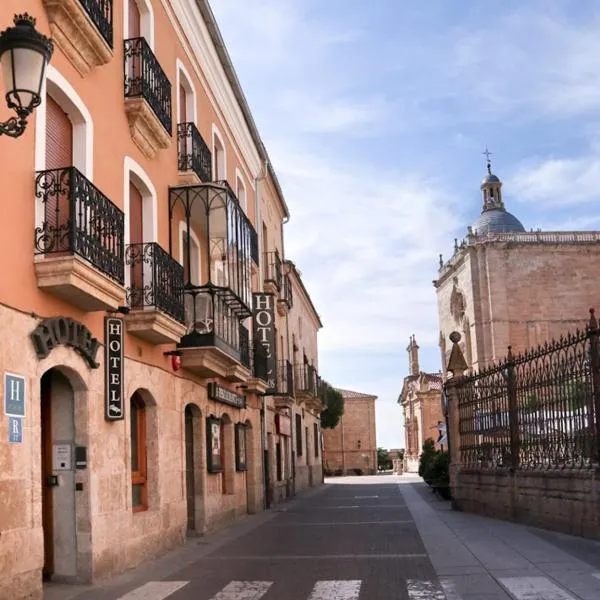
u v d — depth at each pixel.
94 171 11.13
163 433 13.59
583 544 12.07
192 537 15.78
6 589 7.95
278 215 32.78
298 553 12.63
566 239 63.12
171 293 13.34
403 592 8.84
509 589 8.73
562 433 13.73
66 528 10.16
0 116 8.43
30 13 9.30
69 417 10.33
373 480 53.62
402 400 90.81
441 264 73.69
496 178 80.00
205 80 18.58
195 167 15.75
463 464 19.67
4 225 8.44
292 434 33.53
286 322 33.72
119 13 12.54
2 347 8.23
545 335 62.25
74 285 9.11
